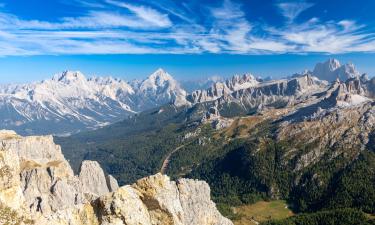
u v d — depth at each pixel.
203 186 143.75
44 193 188.00
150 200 84.50
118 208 78.12
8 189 74.94
